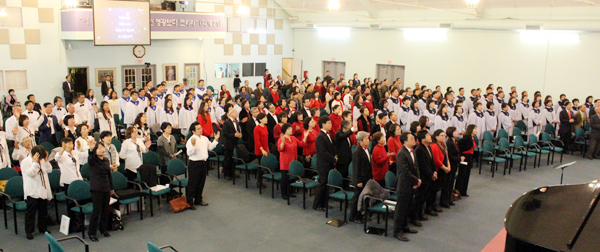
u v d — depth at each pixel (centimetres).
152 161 816
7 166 787
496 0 1438
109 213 669
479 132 1156
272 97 1580
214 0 2036
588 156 1154
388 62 1888
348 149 793
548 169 1053
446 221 728
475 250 623
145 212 747
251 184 909
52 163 816
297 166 790
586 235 367
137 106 1194
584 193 415
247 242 640
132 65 1842
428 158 686
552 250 361
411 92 1335
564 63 1362
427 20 1664
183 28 1700
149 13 1527
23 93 1571
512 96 1321
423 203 735
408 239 652
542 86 1421
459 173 841
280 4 2239
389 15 1825
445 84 1689
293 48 2356
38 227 651
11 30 1521
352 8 1944
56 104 1058
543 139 1139
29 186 625
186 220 717
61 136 908
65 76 1650
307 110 1082
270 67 2291
